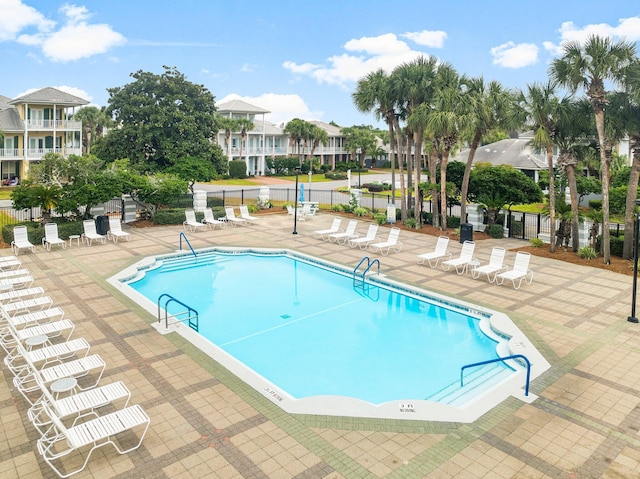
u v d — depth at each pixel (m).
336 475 7.39
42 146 48.56
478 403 9.53
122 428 7.70
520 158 47.56
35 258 20.50
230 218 28.78
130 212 28.86
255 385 10.13
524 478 7.38
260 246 23.56
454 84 25.52
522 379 10.55
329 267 20.48
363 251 22.70
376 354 12.77
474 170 29.39
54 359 11.23
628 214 20.56
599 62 18.11
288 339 13.67
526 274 17.77
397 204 41.69
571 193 21.77
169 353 11.62
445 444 8.20
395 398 10.56
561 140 21.47
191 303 16.50
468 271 19.25
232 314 15.55
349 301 16.91
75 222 24.27
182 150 37.47
